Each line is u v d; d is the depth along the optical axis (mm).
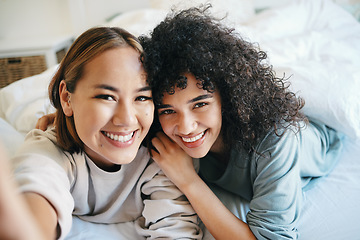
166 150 872
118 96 695
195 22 803
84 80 695
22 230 279
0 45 2387
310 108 1200
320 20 2221
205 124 812
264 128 896
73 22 2684
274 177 846
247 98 853
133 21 2242
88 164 822
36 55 2367
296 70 1281
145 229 832
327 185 1084
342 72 1266
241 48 856
